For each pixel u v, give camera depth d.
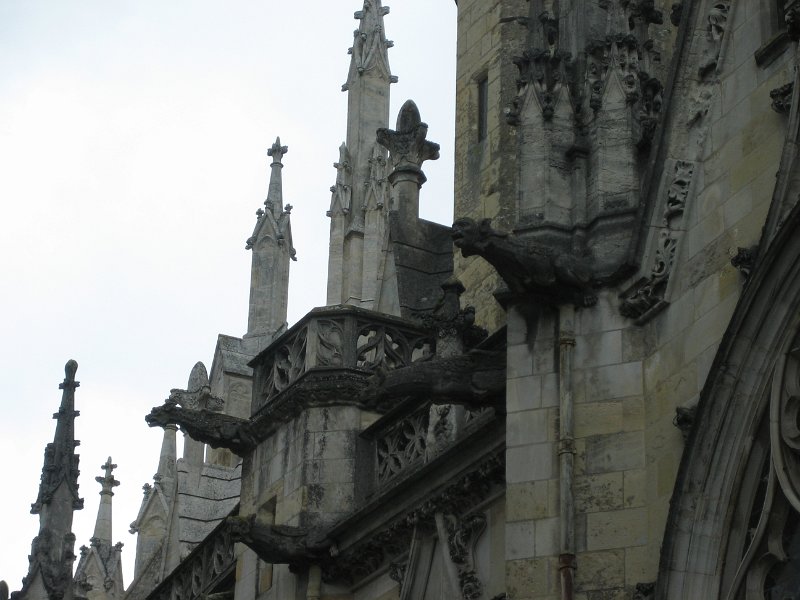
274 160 116.00
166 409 72.44
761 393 47.34
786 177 47.56
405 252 81.50
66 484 86.62
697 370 49.81
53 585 84.25
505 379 55.47
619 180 54.62
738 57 51.88
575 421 51.91
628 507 50.25
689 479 48.06
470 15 81.75
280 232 113.50
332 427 69.19
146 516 119.62
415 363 57.72
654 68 58.97
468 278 75.25
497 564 57.78
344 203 112.50
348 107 116.19
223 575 76.25
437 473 60.78
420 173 83.81
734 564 46.94
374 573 65.50
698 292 50.66
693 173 52.19
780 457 46.12
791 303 47.06
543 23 58.00
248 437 72.75
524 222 54.97
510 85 77.19
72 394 88.88
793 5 48.94
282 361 72.56
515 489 51.97
